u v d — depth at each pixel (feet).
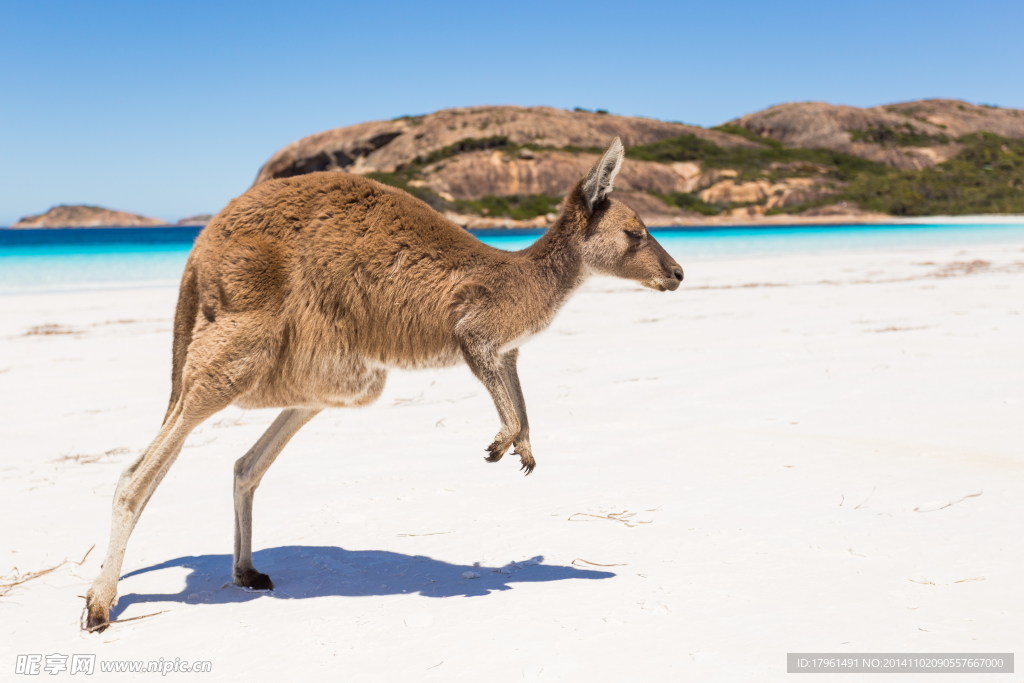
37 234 327.67
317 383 15.85
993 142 480.23
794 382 32.07
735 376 33.76
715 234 209.05
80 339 50.80
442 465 23.48
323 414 30.78
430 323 15.93
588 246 16.93
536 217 341.62
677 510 18.78
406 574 16.26
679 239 179.11
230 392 15.10
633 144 445.78
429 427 28.17
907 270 88.99
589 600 14.39
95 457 25.54
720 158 426.51
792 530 17.13
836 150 472.44
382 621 14.12
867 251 130.31
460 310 15.90
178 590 16.08
